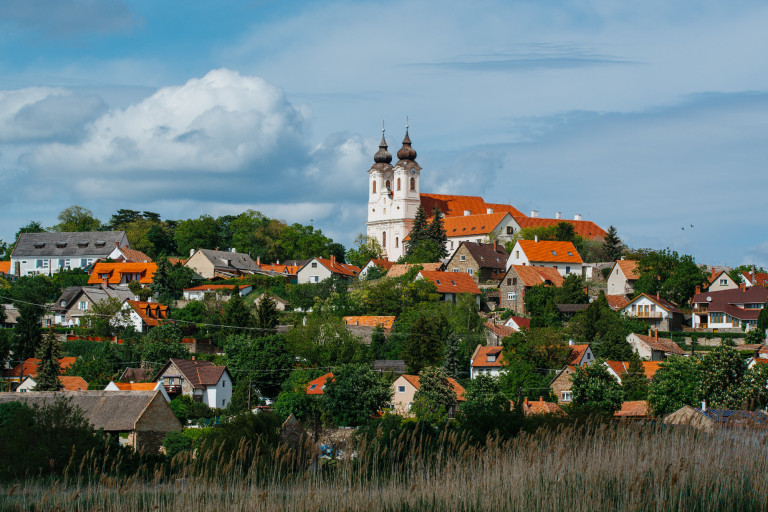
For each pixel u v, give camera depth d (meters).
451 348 100.62
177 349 104.62
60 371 100.06
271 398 98.12
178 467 46.44
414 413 81.62
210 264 164.75
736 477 37.56
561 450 40.31
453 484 39.38
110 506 38.59
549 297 132.00
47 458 51.19
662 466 38.25
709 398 74.06
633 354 96.19
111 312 123.62
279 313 128.12
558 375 90.44
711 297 128.25
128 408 71.00
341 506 37.31
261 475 42.78
